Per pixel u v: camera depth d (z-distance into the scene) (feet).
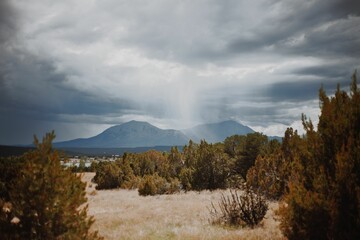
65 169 24.84
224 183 104.83
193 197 80.33
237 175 119.14
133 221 47.91
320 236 25.16
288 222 26.48
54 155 24.50
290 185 26.73
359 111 26.25
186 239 34.60
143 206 66.74
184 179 108.88
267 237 32.65
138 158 166.61
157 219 48.93
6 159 78.89
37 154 24.11
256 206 42.24
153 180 106.22
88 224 24.85
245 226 40.96
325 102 28.19
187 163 143.74
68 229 23.58
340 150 25.95
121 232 39.47
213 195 78.74
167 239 35.58
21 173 24.43
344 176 24.29
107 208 67.05
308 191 25.55
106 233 38.99
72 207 24.16
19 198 23.44
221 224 42.39
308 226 25.22
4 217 23.40
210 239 33.91
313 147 27.40
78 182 25.16
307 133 28.30
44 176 23.59
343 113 26.78
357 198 23.36
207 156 106.22
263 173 64.59
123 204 73.41
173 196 87.15
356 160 24.43
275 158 66.23
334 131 26.68
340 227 24.18
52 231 23.24
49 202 23.27
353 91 27.30
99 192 118.83
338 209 24.29
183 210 56.29
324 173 25.70
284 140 67.21
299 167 28.43
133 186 136.26
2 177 66.80
